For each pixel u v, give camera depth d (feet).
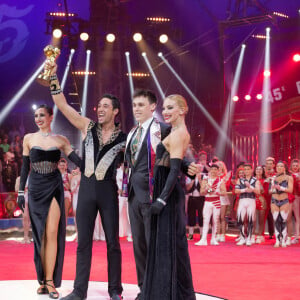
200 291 17.07
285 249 30.01
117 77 56.90
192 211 36.45
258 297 16.15
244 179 32.81
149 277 12.27
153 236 12.39
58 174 16.25
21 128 63.46
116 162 14.82
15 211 38.75
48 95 65.41
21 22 59.72
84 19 57.00
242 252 28.35
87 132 14.92
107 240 14.70
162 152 12.79
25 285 16.83
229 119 59.67
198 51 63.41
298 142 53.52
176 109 12.76
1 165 53.78
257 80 60.70
